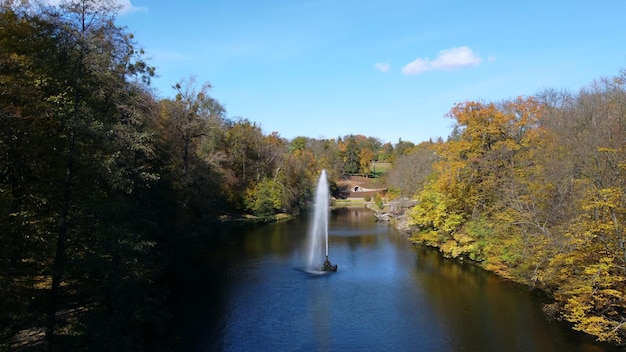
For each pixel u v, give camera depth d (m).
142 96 27.98
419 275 37.34
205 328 25.34
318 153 143.75
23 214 16.80
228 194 74.00
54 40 16.70
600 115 34.25
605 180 23.91
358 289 33.25
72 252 18.02
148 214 25.02
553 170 30.98
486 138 44.00
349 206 117.81
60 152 16.89
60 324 18.33
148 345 22.47
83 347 17.69
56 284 16.33
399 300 30.48
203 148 65.62
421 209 51.12
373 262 42.62
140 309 22.19
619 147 24.19
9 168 17.22
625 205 21.11
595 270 21.19
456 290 32.62
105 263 17.66
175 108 42.34
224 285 34.31
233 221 71.81
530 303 29.14
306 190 99.44
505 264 36.50
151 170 29.16
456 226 44.56
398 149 175.12
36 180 17.36
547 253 28.09
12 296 16.31
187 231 39.91
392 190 93.81
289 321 26.62
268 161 88.44
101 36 17.31
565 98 54.91
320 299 30.83
